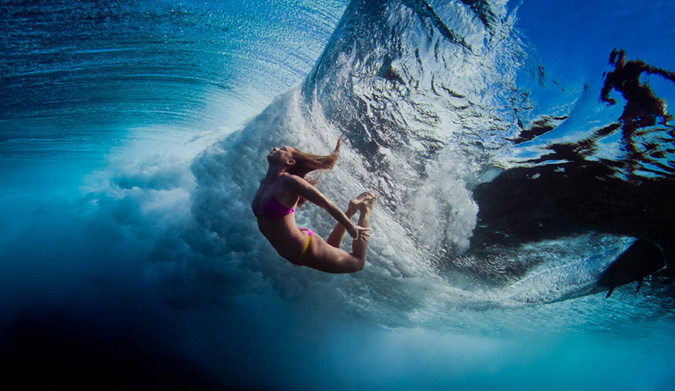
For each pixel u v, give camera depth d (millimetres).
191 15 5570
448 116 4730
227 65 6125
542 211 4957
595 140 4258
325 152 5152
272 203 2779
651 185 4309
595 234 5113
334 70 5125
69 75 5648
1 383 5113
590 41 3961
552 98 4273
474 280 5656
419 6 4512
